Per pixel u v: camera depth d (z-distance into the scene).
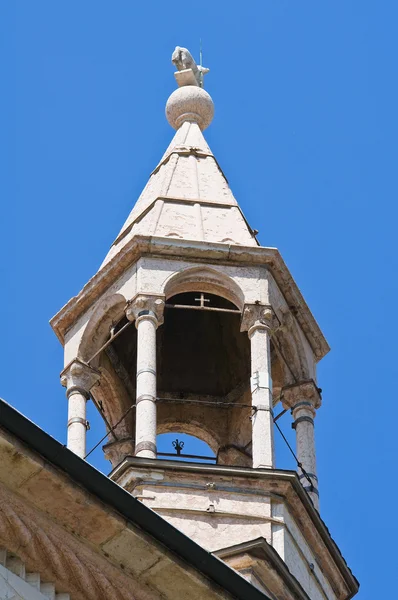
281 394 38.41
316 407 38.44
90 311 38.03
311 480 37.28
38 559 22.89
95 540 23.42
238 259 37.78
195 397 40.44
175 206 39.16
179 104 42.66
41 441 22.91
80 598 23.17
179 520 34.22
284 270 38.03
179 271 37.41
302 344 38.56
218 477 34.75
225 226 38.75
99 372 38.03
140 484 34.44
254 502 34.69
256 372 36.72
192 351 40.81
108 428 38.84
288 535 34.72
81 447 37.00
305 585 34.88
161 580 23.80
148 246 37.47
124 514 23.45
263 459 35.50
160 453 38.12
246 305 37.31
